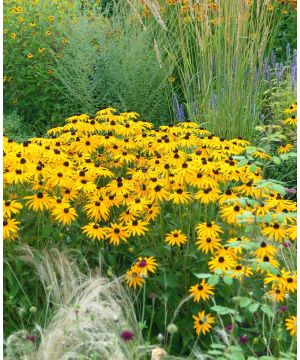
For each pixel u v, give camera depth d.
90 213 3.61
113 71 6.39
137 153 4.29
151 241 3.55
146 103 6.47
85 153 3.95
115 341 2.90
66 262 3.32
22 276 3.30
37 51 6.75
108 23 7.04
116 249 3.56
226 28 5.68
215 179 3.71
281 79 6.54
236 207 3.32
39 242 3.44
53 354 2.85
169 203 3.79
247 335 3.15
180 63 7.17
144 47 6.68
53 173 3.54
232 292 3.19
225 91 5.64
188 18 6.55
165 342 3.22
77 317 2.86
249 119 5.65
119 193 3.53
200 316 3.03
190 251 3.35
